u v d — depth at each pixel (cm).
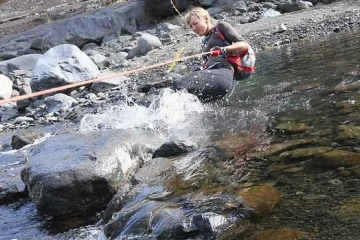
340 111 469
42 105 948
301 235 266
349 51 756
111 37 1742
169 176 391
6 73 1297
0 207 429
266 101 573
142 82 940
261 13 1552
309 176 340
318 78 623
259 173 362
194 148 449
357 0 1409
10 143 679
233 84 649
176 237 287
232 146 436
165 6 1827
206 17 652
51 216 384
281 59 834
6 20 2594
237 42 633
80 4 2602
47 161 413
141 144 455
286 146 406
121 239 305
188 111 591
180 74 929
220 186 350
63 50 1084
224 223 290
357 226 266
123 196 372
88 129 596
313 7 1491
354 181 319
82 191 382
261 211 300
